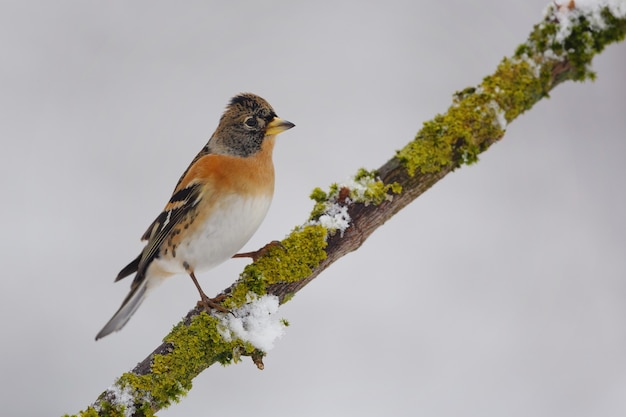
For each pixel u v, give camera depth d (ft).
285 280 24.34
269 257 24.56
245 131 30.25
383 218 24.40
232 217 29.37
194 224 29.19
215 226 29.22
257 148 30.42
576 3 23.44
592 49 23.27
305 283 24.61
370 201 24.26
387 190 24.16
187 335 23.30
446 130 23.90
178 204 29.50
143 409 22.08
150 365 22.77
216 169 29.37
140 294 30.60
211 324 23.45
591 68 23.77
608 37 23.21
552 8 23.80
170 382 22.57
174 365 22.84
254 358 23.79
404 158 24.13
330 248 24.50
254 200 29.91
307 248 24.31
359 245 24.73
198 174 29.43
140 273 30.27
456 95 24.59
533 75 23.67
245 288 24.18
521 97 23.73
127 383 22.20
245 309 23.95
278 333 23.94
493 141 24.12
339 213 24.48
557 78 23.88
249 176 29.76
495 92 23.80
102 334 29.50
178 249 29.50
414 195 24.29
